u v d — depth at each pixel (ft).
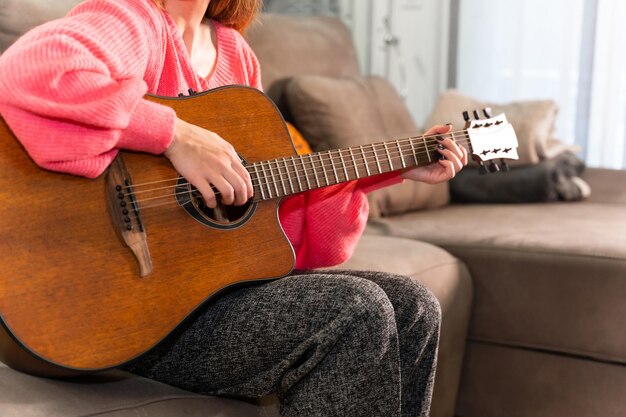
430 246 6.13
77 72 3.16
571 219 6.91
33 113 3.09
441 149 4.34
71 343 3.19
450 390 6.04
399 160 4.25
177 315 3.46
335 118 7.12
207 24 4.47
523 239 6.20
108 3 3.60
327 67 7.89
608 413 5.86
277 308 3.53
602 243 5.94
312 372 3.51
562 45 10.21
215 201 3.56
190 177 3.51
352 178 4.12
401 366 3.84
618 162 10.08
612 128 10.03
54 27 3.30
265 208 3.88
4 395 3.17
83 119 3.12
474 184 8.13
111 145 3.25
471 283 6.20
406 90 11.19
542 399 6.09
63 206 3.27
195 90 4.07
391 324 3.53
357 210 4.42
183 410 3.61
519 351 6.15
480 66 10.78
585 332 5.85
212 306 3.68
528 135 7.91
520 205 7.87
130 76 3.47
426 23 11.00
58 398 3.28
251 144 3.95
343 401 3.45
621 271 5.70
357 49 11.12
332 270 4.27
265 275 3.76
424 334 3.84
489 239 6.31
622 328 5.73
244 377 3.66
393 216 7.43
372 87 8.00
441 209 7.85
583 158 10.28
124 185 3.43
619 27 9.86
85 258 3.28
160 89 3.96
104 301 3.29
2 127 3.21
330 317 3.43
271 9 10.65
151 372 3.80
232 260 3.67
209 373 3.68
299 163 3.95
